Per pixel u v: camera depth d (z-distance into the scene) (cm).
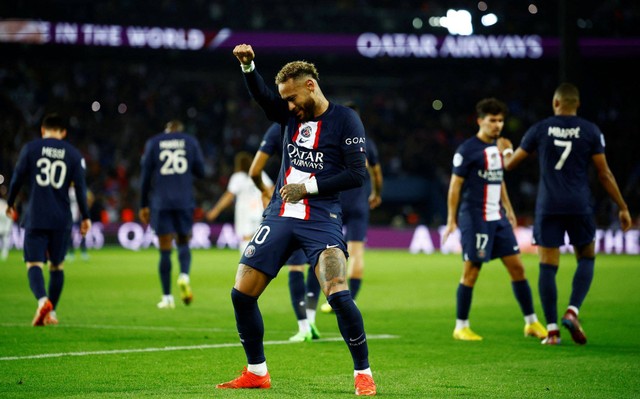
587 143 2186
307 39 8775
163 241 3070
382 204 8875
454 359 1923
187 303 3075
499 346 2144
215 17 8762
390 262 5825
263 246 1481
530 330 2339
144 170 3070
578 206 2170
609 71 9350
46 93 9100
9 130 8438
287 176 1510
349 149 1477
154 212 3080
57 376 1639
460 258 6328
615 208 7844
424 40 8769
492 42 8738
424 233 7481
